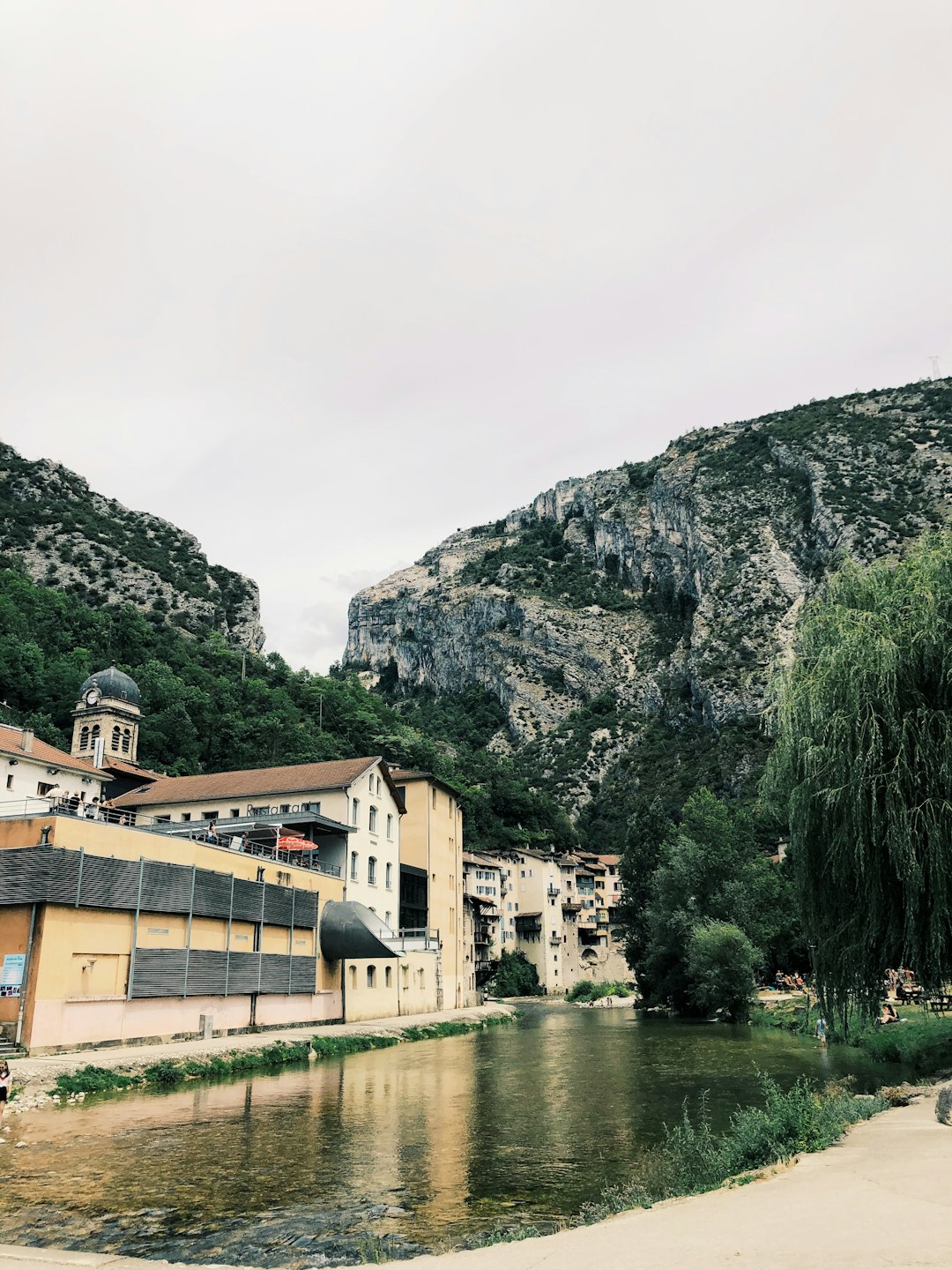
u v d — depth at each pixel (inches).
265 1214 527.5
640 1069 1238.9
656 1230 348.8
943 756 828.6
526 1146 713.6
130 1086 1022.4
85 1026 1145.4
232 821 1967.3
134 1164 649.6
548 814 6781.5
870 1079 1047.6
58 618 5251.0
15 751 2026.3
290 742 4827.8
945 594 890.7
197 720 4594.0
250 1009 1540.4
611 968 5649.6
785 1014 2133.4
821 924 928.9
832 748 887.7
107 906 1197.1
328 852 2097.7
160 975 1293.1
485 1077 1156.5
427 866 2679.6
